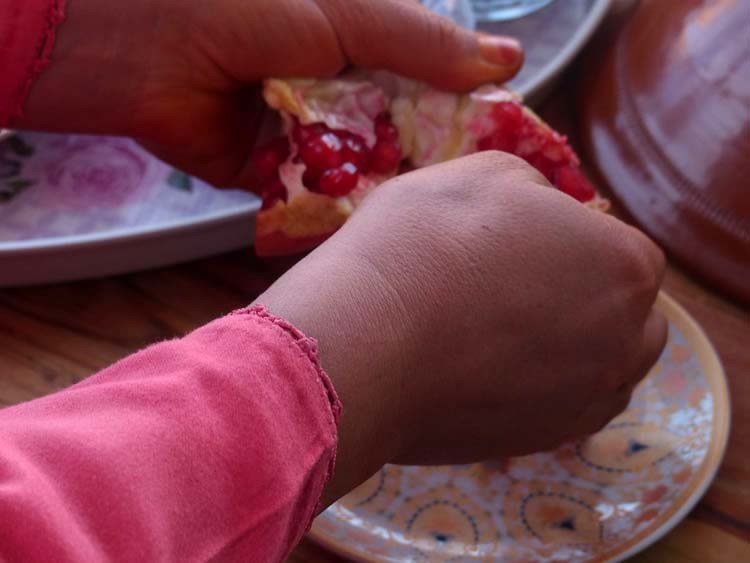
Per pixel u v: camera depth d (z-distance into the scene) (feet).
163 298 1.65
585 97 1.83
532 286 1.19
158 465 0.94
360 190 1.44
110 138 1.79
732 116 1.56
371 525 1.44
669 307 1.57
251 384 0.99
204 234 1.63
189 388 0.98
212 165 1.61
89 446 0.92
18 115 1.44
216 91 1.50
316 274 1.13
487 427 1.25
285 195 1.45
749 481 1.48
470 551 1.42
